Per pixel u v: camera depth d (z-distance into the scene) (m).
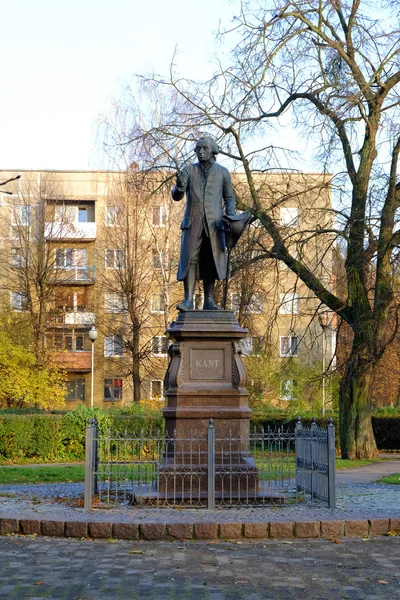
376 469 20.98
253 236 23.11
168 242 41.09
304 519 10.24
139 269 42.97
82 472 19.50
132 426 24.53
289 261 23.31
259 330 36.75
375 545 9.50
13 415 23.88
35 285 45.66
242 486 11.90
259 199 23.58
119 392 52.47
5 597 6.98
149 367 45.66
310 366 35.06
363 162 23.03
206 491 11.78
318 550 9.20
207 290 13.18
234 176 27.25
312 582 7.63
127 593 7.18
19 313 44.06
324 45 22.11
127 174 33.97
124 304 47.12
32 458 23.91
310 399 33.81
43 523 10.09
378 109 21.98
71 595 7.07
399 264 22.72
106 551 9.09
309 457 12.71
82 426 24.28
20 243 46.09
